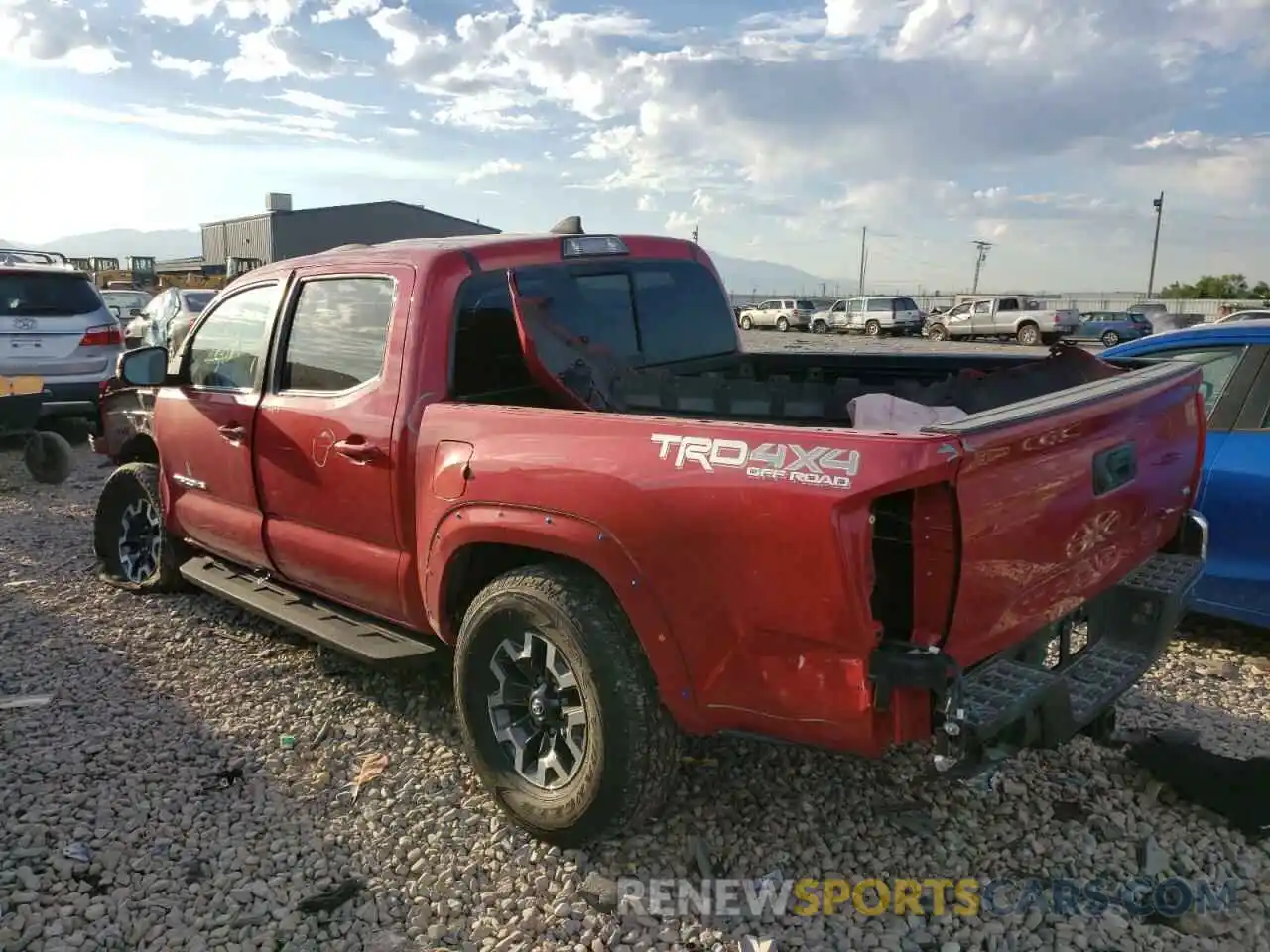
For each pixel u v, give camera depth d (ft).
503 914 10.03
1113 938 9.48
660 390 12.69
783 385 12.87
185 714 14.49
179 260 231.30
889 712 8.59
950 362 14.75
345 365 13.71
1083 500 10.08
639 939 9.58
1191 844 10.96
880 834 11.15
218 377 16.69
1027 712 9.22
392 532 12.85
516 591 10.75
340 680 15.64
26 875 10.50
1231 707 14.64
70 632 17.79
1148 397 11.26
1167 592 11.26
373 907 10.13
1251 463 15.97
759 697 9.30
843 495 8.34
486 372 13.23
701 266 16.33
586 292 14.32
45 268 35.29
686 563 9.43
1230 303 158.20
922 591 8.46
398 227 199.11
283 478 14.66
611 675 10.05
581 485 10.18
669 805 11.69
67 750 13.33
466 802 12.01
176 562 18.94
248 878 10.61
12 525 25.77
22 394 30.01
